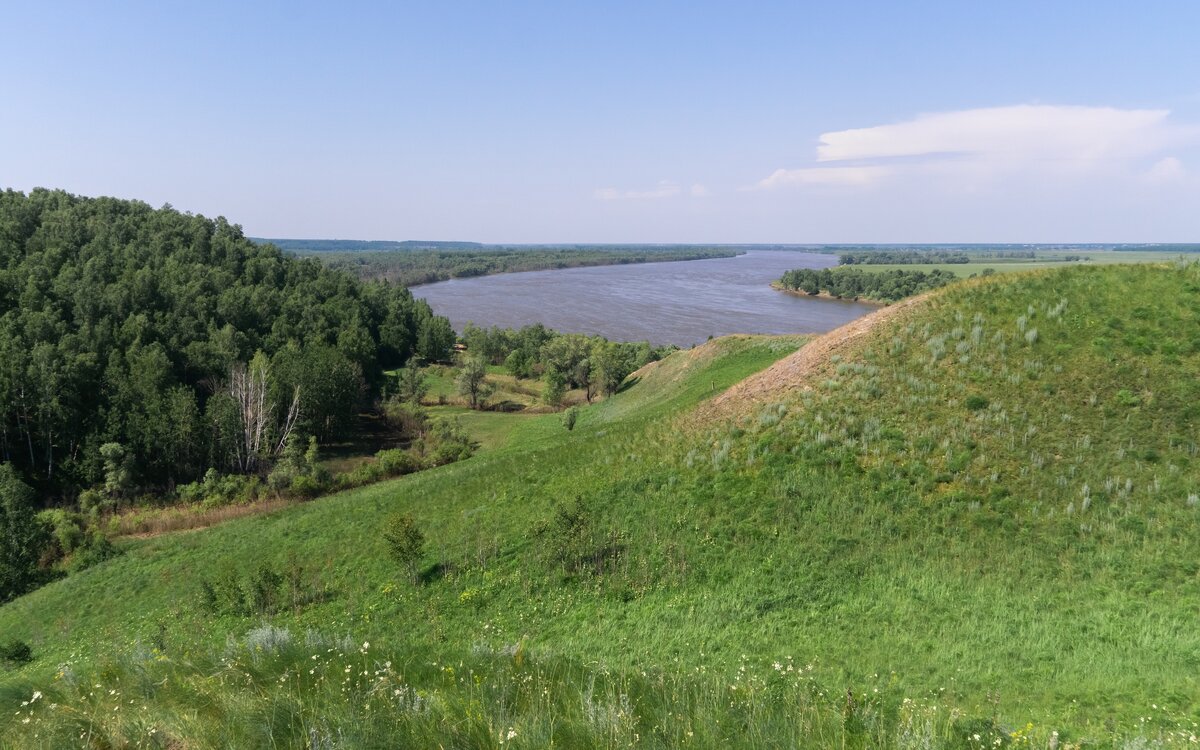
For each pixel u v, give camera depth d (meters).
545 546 18.72
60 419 48.78
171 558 25.81
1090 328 20.98
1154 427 17.39
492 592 17.39
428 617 16.73
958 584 14.52
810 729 7.05
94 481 47.72
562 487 22.53
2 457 49.31
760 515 18.19
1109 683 10.45
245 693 7.60
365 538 22.67
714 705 7.68
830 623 13.88
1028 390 19.62
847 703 7.67
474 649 10.38
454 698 7.64
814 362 25.03
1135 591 13.41
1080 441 17.59
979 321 22.84
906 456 18.80
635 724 6.73
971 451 18.30
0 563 29.55
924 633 13.02
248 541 25.64
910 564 15.47
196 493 44.72
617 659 13.17
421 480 30.73
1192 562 13.77
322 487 45.72
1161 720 9.08
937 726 7.71
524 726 6.54
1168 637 11.73
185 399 50.59
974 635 12.70
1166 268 22.67
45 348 49.81
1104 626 12.41
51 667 17.11
